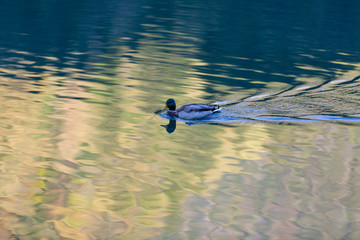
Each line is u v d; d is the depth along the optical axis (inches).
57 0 3038.9
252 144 1001.5
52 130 1041.5
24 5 2824.8
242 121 1137.4
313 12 2967.5
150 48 1911.9
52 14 2586.1
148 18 2571.4
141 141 1003.3
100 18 2518.5
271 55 1875.0
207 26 2407.7
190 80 1477.6
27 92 1307.8
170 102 1163.9
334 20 2721.5
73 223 689.0
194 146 985.5
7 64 1593.3
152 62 1694.1
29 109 1171.3
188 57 1785.2
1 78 1430.9
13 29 2171.5
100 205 742.5
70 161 892.0
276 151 967.0
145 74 1536.7
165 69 1604.3
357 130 1088.8
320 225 703.1
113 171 860.6
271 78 1529.3
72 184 805.2
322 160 929.5
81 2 3016.7
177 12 2790.4
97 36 2095.2
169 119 1149.1
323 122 1135.0
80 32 2169.0
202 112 1152.8
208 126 1108.5
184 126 1104.2
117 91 1348.4
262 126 1104.8
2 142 964.6
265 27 2442.2
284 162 917.2
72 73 1520.7
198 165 895.1
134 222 698.2
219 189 805.9
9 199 749.9
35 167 861.2
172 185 815.7
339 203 767.7
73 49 1849.2
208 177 847.7
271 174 866.1
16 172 839.7
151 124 1107.3
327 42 2162.9
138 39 2068.2
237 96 1322.6
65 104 1221.1
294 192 799.7
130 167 879.1
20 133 1015.6
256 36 2222.0
